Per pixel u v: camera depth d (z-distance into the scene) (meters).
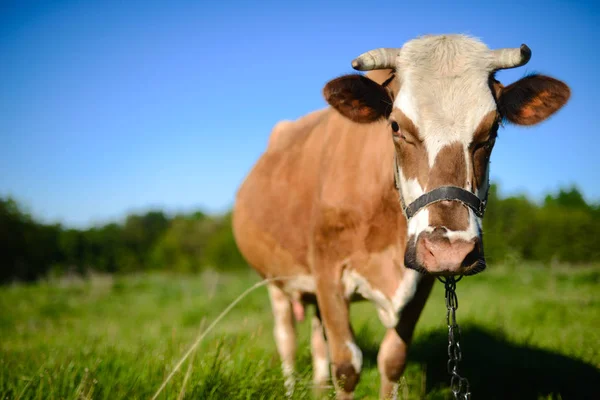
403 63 2.96
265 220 4.77
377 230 3.54
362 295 3.78
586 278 10.73
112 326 8.24
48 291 14.84
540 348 5.13
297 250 4.40
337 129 4.04
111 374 3.75
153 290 14.49
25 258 35.06
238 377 3.39
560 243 17.34
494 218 17.52
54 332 7.78
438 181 2.69
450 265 2.54
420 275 3.44
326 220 3.74
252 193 5.11
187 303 11.02
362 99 3.20
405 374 4.50
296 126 5.15
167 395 3.30
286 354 4.84
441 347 5.18
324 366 4.46
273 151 5.14
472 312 6.74
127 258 41.91
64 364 3.88
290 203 4.43
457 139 2.70
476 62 2.84
